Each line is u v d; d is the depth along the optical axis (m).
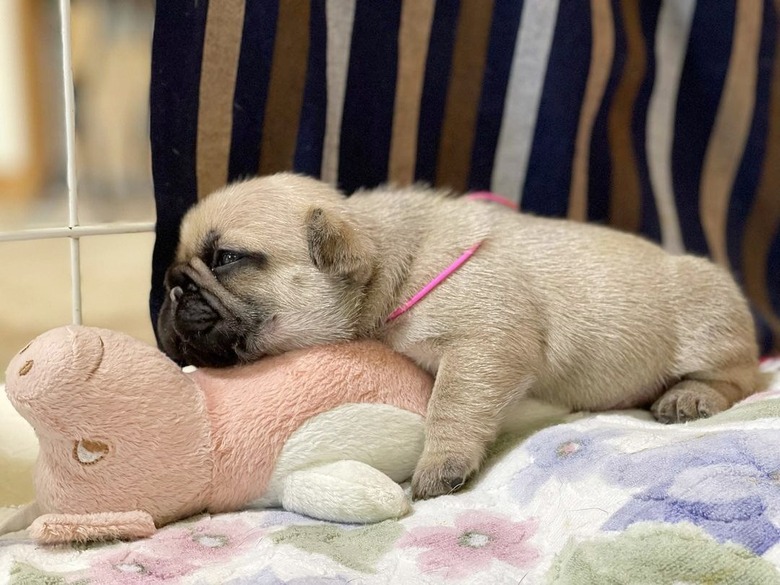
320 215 0.63
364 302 0.64
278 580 0.55
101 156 0.96
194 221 0.64
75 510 0.58
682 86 0.76
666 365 0.67
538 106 0.73
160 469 0.58
